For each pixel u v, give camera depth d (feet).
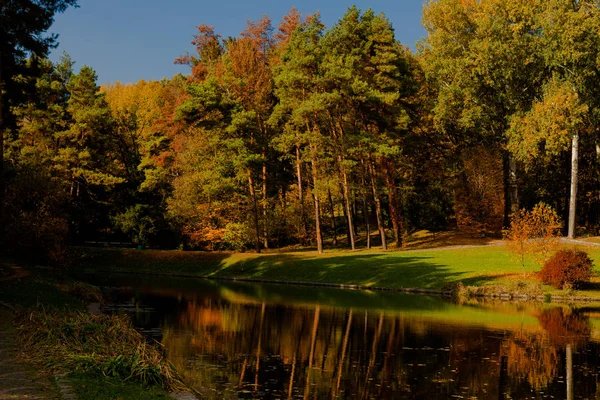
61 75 197.26
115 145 214.28
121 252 175.63
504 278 114.52
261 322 73.36
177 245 196.95
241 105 167.94
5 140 170.81
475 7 161.68
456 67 155.33
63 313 55.21
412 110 168.55
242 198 177.06
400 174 182.39
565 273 104.63
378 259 142.51
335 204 200.44
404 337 63.98
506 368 49.60
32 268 105.09
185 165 182.91
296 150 173.37
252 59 182.60
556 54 138.21
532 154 144.36
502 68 146.82
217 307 88.07
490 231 183.21
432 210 191.52
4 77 84.69
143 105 244.01
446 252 146.61
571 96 133.80
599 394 41.91
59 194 125.80
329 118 161.48
